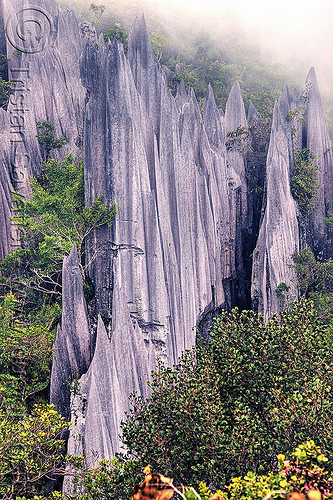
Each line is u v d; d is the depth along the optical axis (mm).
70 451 24062
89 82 45656
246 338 17281
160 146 35844
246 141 54969
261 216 51656
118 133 32344
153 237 32844
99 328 26266
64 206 33531
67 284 28938
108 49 32656
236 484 9938
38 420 17797
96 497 14797
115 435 25516
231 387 15680
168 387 16281
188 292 36312
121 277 32531
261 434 13562
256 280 49312
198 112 45938
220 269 45219
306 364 15766
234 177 50844
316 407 13469
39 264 33406
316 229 55188
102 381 25766
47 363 29172
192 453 13961
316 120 56188
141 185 33062
